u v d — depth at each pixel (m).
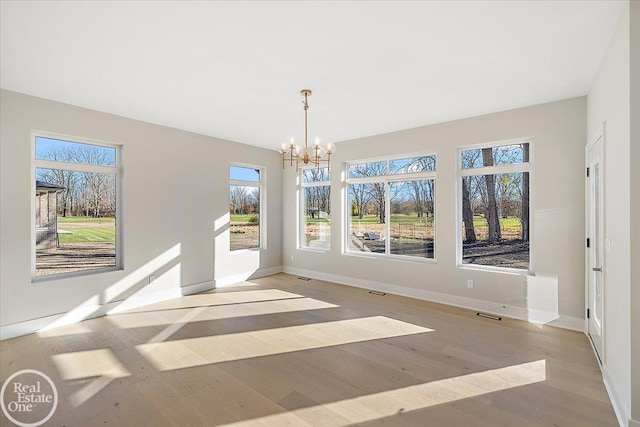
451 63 2.70
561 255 3.54
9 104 3.24
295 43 2.38
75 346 3.05
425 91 3.30
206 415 2.06
